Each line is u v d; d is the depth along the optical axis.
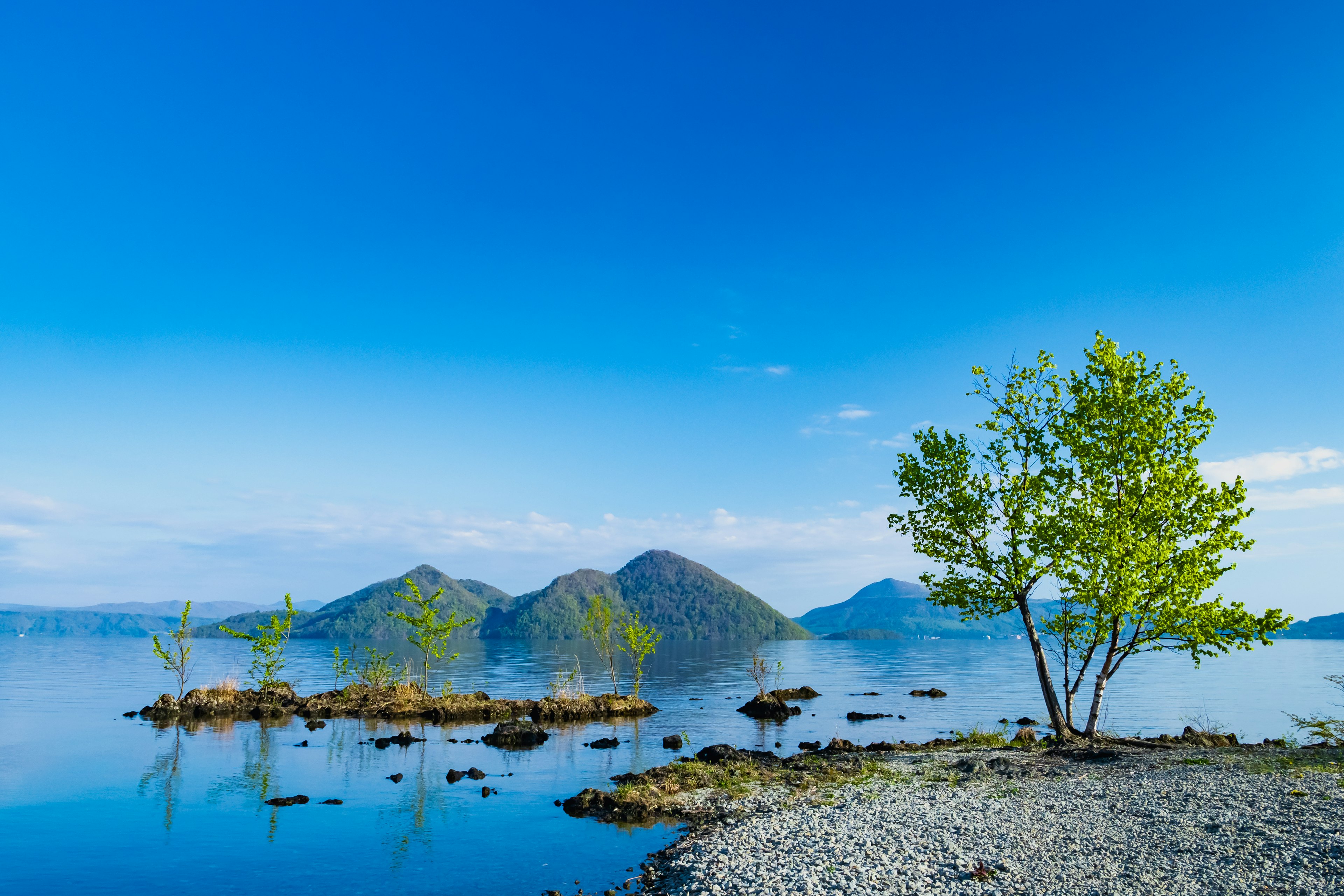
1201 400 28.64
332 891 16.12
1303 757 22.83
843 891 14.20
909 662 125.44
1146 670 89.69
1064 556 29.50
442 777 27.17
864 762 28.31
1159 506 27.84
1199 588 27.19
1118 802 19.55
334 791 25.05
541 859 18.06
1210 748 26.16
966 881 14.46
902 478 33.12
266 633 51.16
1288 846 14.90
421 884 16.48
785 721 44.78
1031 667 106.50
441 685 65.50
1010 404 31.97
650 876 16.67
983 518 31.33
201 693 45.44
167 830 20.44
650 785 24.17
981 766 25.66
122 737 35.66
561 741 35.66
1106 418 29.78
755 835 18.56
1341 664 101.38
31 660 101.88
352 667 52.50
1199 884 13.46
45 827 20.70
